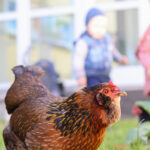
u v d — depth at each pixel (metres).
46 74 2.85
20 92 1.75
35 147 1.47
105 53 3.00
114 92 1.42
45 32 4.28
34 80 1.80
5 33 4.40
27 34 4.32
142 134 1.80
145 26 4.04
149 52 2.54
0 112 2.94
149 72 2.52
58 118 1.45
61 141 1.44
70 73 4.15
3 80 4.34
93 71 2.94
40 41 4.25
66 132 1.43
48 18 4.27
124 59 3.10
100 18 2.99
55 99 1.63
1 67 4.39
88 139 1.44
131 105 3.37
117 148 2.04
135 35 4.07
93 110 1.43
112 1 4.11
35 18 4.31
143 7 4.05
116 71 3.99
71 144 1.44
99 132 1.46
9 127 1.67
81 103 1.45
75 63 2.99
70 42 4.20
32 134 1.48
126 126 2.95
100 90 1.43
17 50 4.38
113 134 2.59
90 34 2.99
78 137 1.43
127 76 3.98
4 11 4.39
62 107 1.48
